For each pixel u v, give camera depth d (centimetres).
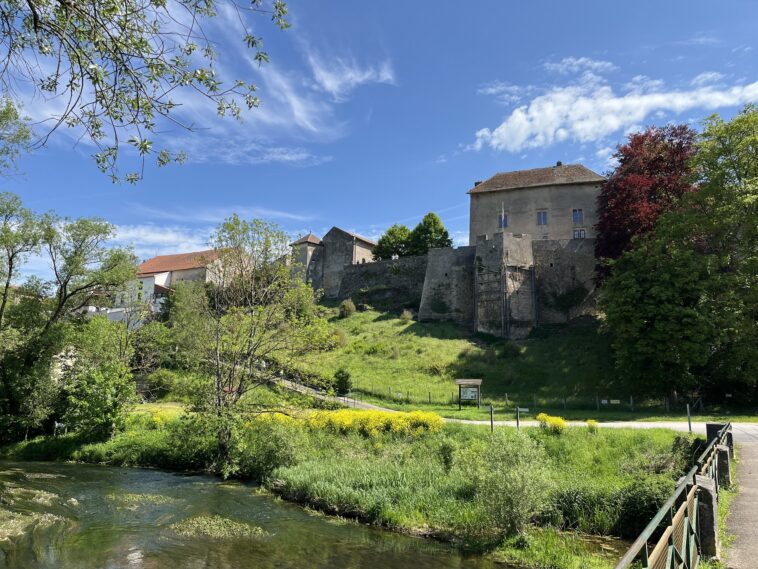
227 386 1872
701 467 836
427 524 1162
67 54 503
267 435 1736
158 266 7431
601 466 1455
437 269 4725
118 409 2386
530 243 4338
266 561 963
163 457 2005
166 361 3469
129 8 509
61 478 1748
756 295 2594
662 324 2628
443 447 1622
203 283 2027
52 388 2597
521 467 1095
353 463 1586
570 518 1140
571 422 2120
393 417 1934
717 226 2814
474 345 3881
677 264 2762
